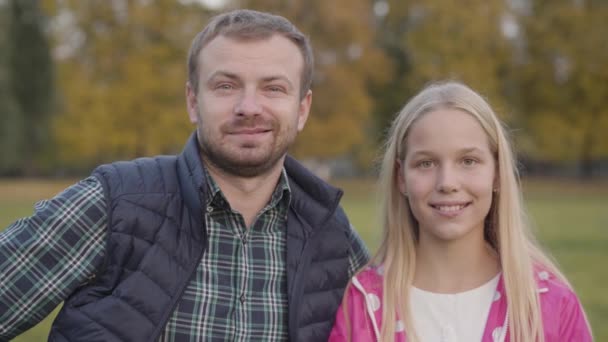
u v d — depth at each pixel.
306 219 2.66
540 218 17.38
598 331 6.06
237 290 2.46
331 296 2.66
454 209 2.53
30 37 30.62
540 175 39.25
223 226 2.50
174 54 26.81
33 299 2.35
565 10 31.80
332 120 27.97
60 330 2.39
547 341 2.42
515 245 2.58
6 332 2.38
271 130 2.50
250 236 2.55
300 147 28.12
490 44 31.00
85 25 26.36
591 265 9.82
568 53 31.77
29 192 25.20
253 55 2.48
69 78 26.22
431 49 29.83
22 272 2.34
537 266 2.66
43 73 30.62
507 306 2.50
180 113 26.12
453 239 2.59
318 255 2.66
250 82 2.48
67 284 2.37
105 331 2.31
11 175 33.88
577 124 32.41
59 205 2.38
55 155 32.00
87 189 2.42
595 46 31.64
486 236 2.77
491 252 2.73
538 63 32.44
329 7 26.98
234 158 2.46
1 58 29.27
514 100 33.00
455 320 2.54
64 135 26.11
